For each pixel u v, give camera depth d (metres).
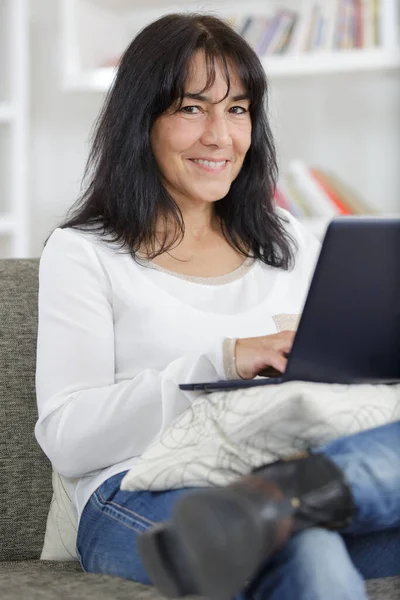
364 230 1.39
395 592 1.47
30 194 4.50
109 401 1.71
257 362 1.66
